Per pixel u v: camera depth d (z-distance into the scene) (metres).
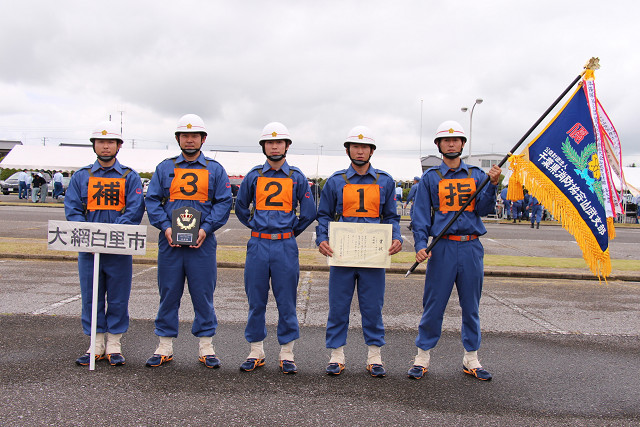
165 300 4.54
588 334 5.80
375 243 4.40
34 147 30.59
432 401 3.89
